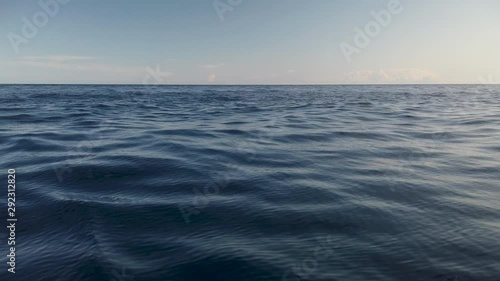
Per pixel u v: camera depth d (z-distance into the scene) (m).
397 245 4.81
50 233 5.16
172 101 36.81
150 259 4.43
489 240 4.95
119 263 4.32
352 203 6.41
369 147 11.66
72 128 15.59
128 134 14.00
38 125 16.44
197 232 5.21
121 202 6.38
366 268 4.25
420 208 6.19
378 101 36.19
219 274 4.11
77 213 5.85
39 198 6.55
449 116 21.00
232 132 14.67
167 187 7.29
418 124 17.30
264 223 5.54
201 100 38.66
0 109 24.03
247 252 4.61
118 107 28.38
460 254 4.56
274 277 4.06
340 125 16.92
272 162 9.54
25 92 54.00
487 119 19.12
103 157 9.77
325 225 5.46
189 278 4.03
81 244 4.80
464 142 12.52
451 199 6.66
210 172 8.43
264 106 29.84
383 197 6.76
